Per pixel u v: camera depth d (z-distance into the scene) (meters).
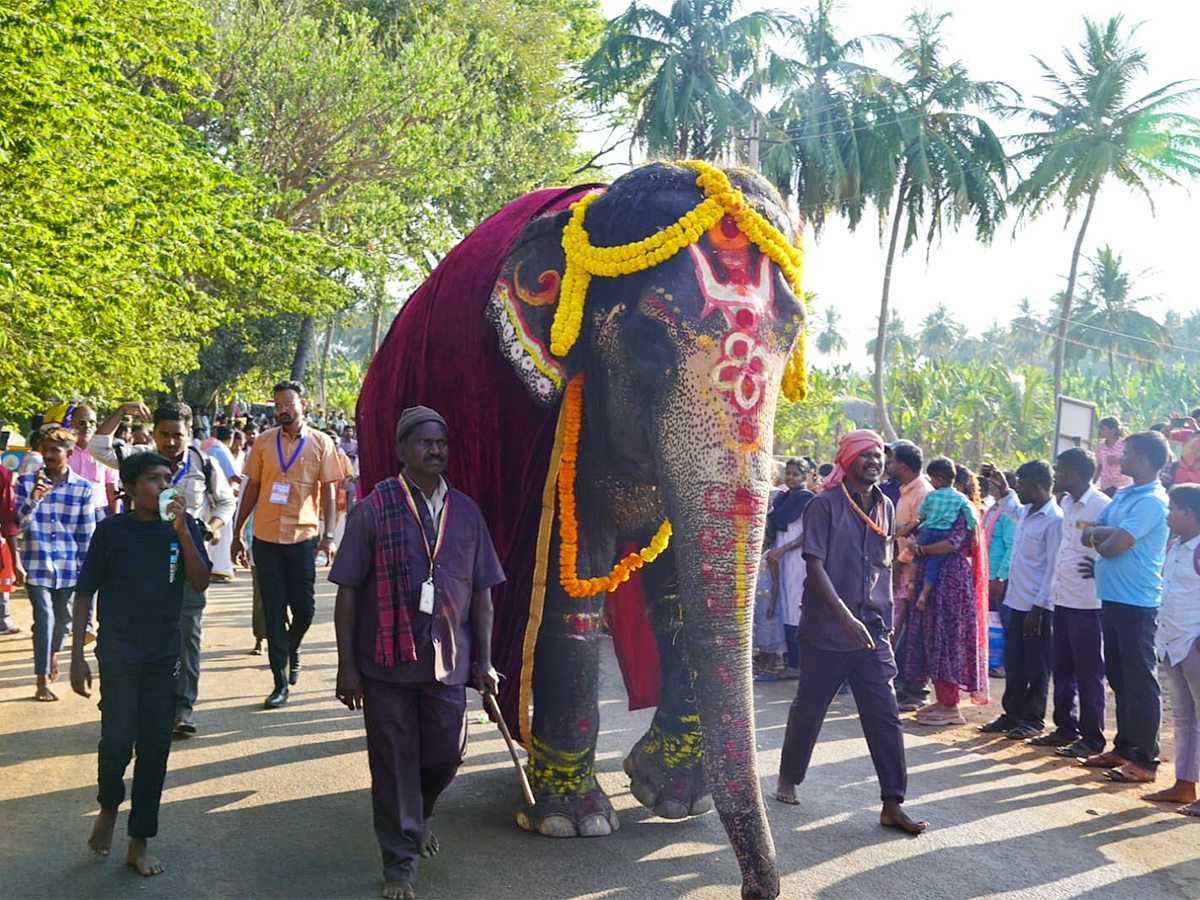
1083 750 6.48
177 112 10.74
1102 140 34.31
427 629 3.94
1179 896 4.17
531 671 4.45
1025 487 7.13
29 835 4.52
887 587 5.12
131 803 4.21
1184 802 5.41
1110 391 48.41
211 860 4.29
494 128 21.25
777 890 3.55
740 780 3.61
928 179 32.66
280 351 27.20
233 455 14.08
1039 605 6.88
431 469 4.02
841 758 6.11
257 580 8.47
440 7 26.25
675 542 3.91
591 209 4.31
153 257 9.95
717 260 3.98
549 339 4.28
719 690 3.70
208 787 5.23
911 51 33.94
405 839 3.95
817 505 5.06
